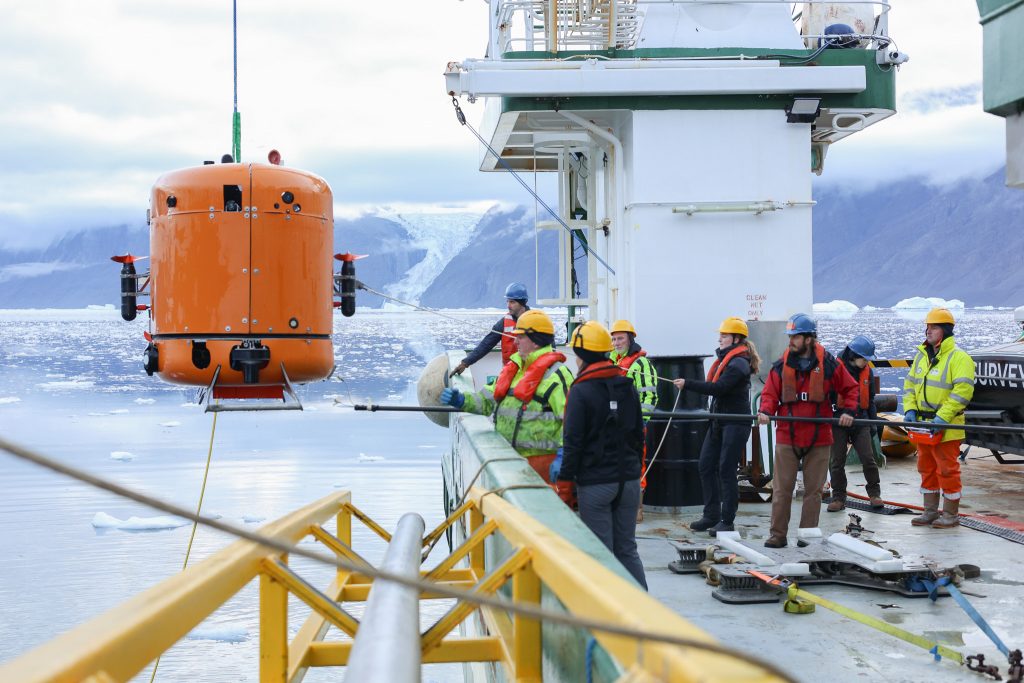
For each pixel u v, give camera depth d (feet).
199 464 77.87
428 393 33.78
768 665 3.91
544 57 33.60
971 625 16.62
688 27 34.96
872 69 33.83
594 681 7.75
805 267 33.65
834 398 22.63
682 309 33.45
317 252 23.36
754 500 30.07
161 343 23.04
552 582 8.23
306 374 23.22
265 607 9.99
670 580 20.26
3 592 38.55
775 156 33.58
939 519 25.77
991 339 349.00
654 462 28.48
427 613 35.99
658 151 33.32
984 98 17.15
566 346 37.14
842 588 19.30
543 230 40.47
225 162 24.38
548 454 19.16
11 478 71.97
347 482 66.80
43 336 523.29
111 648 5.25
